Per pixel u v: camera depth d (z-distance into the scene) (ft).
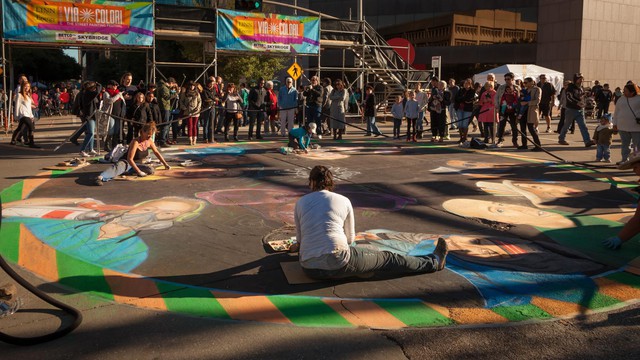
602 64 122.62
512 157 39.24
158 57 97.25
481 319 12.72
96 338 11.59
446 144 48.01
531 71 79.97
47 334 11.55
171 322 12.42
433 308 13.30
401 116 51.67
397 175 31.45
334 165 34.99
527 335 11.94
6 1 48.96
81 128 38.47
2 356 10.74
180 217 21.67
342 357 10.91
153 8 53.98
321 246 13.94
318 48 64.28
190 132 45.93
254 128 63.00
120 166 29.53
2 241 18.28
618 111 34.04
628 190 27.50
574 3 118.62
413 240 18.80
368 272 14.69
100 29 52.19
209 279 15.15
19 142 46.50
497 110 45.27
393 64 79.41
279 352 11.07
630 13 124.26
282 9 131.03
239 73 87.76
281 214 22.34
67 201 24.16
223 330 12.05
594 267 16.29
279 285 14.71
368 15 135.54
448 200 25.09
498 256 17.21
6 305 12.61
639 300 13.93
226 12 57.72
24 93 42.86
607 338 11.85
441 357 10.94
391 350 11.21
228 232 19.72
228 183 28.78
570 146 46.57
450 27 130.11
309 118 52.42
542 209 23.53
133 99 43.01
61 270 15.70
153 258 16.83
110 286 14.55
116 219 21.21
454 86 58.80
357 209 23.22
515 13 127.13
